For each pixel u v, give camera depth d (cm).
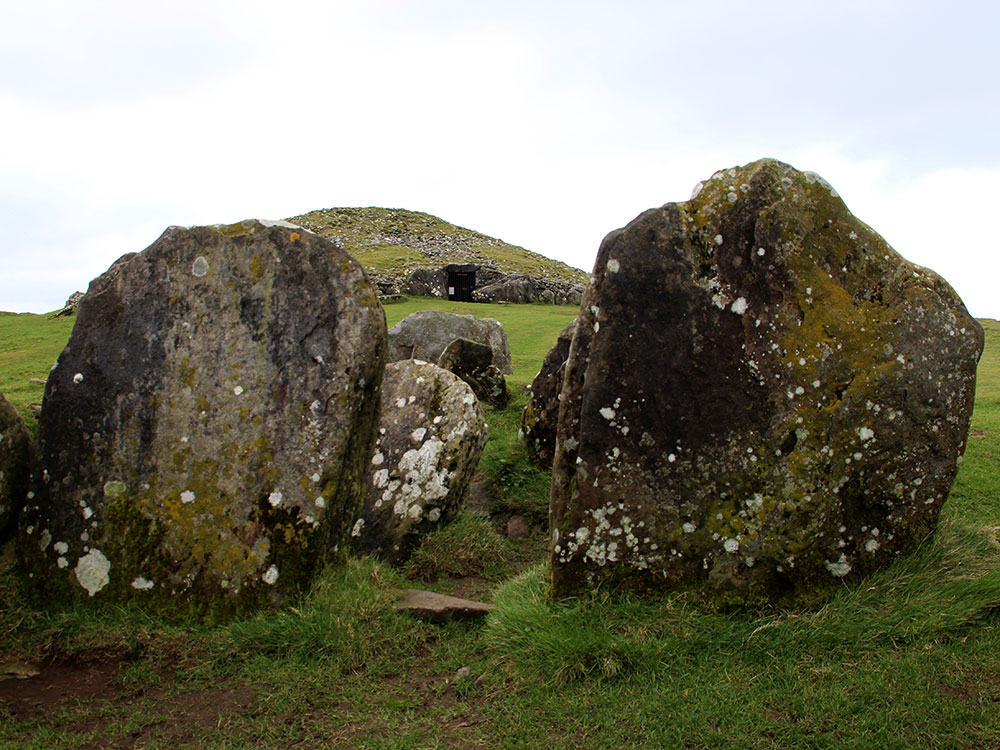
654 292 481
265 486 498
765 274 483
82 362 527
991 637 423
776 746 346
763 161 498
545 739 361
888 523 485
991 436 1026
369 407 528
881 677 391
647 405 480
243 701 404
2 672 428
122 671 436
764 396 476
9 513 516
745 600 466
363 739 366
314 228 6844
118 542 500
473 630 485
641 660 414
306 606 479
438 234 7044
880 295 490
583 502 483
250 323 521
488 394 1290
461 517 722
